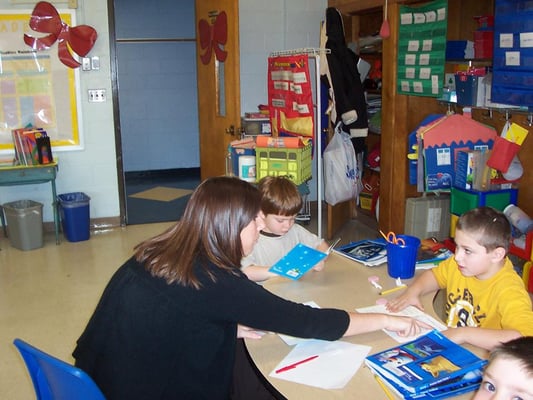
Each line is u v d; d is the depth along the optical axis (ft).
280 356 4.86
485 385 3.58
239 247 4.43
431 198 13.05
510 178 11.16
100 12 15.61
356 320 5.05
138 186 22.16
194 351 4.34
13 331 10.25
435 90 11.90
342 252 7.40
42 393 4.77
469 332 5.02
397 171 13.56
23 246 14.73
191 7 22.77
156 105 23.35
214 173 16.49
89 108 16.07
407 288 6.17
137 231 16.51
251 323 4.42
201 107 16.79
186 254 4.33
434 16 11.62
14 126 15.52
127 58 22.65
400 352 4.67
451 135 11.82
